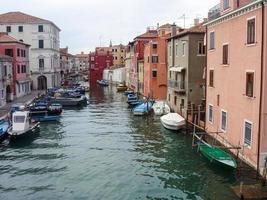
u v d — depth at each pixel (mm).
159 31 62750
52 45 72688
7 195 18172
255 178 18781
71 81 104312
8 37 54688
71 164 23094
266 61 18750
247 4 19969
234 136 22828
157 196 17766
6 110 40875
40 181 20078
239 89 21922
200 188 18516
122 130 33250
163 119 33094
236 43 22359
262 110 19016
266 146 19156
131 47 76750
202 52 34688
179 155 24297
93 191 18531
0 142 28766
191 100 34906
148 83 53656
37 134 32188
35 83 70688
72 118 40875
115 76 98375
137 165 22578
